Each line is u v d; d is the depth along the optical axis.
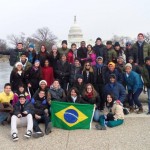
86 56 12.34
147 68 10.07
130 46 12.08
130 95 10.44
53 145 7.23
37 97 9.07
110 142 7.38
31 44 11.45
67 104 8.69
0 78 26.33
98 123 9.12
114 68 10.46
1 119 9.00
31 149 6.98
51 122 8.55
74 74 10.65
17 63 10.12
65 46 12.03
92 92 9.39
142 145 7.12
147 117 9.67
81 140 7.57
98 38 12.05
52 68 10.98
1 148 7.08
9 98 9.09
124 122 9.15
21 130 8.41
